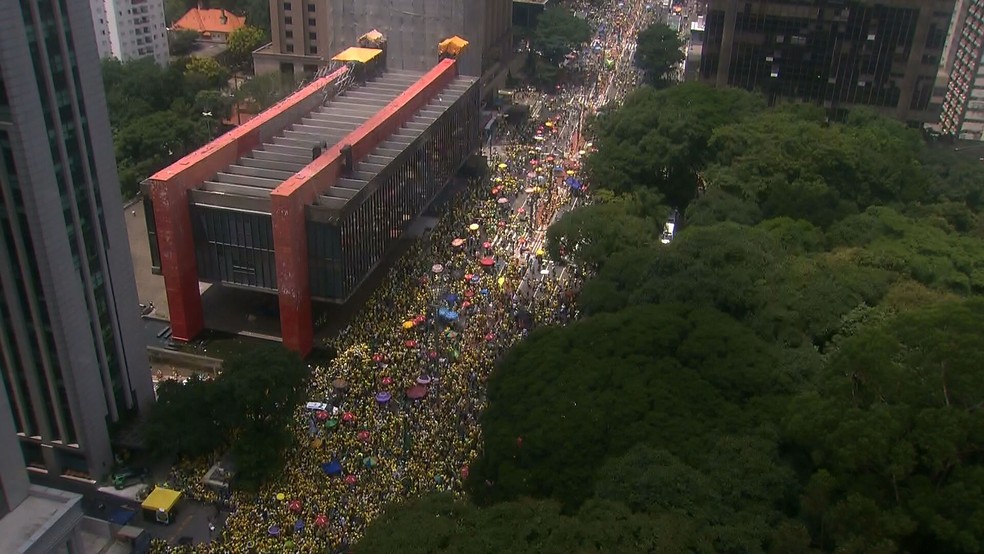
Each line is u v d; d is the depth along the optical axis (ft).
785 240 458.91
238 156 501.56
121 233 363.15
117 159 638.53
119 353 370.94
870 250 433.07
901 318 307.99
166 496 342.03
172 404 361.30
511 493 295.89
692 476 271.08
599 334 350.02
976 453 259.19
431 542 249.96
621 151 587.27
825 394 292.40
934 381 270.87
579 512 268.41
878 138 573.74
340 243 441.27
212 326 480.64
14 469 281.74
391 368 419.74
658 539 242.58
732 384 319.68
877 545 238.07
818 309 371.15
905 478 258.98
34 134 305.53
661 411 307.99
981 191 561.43
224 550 314.96
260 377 353.10
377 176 481.46
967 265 423.64
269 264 454.40
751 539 252.62
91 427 355.77
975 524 237.86
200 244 459.73
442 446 364.79
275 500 340.18
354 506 331.16
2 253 320.29
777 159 527.40
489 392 344.28
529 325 462.19
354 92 634.43
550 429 302.45
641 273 420.77
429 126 564.71
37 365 341.41
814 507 261.85
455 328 462.60
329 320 483.51
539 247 565.12
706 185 550.36
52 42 310.65
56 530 277.44
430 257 541.75
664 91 647.15
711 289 384.27
